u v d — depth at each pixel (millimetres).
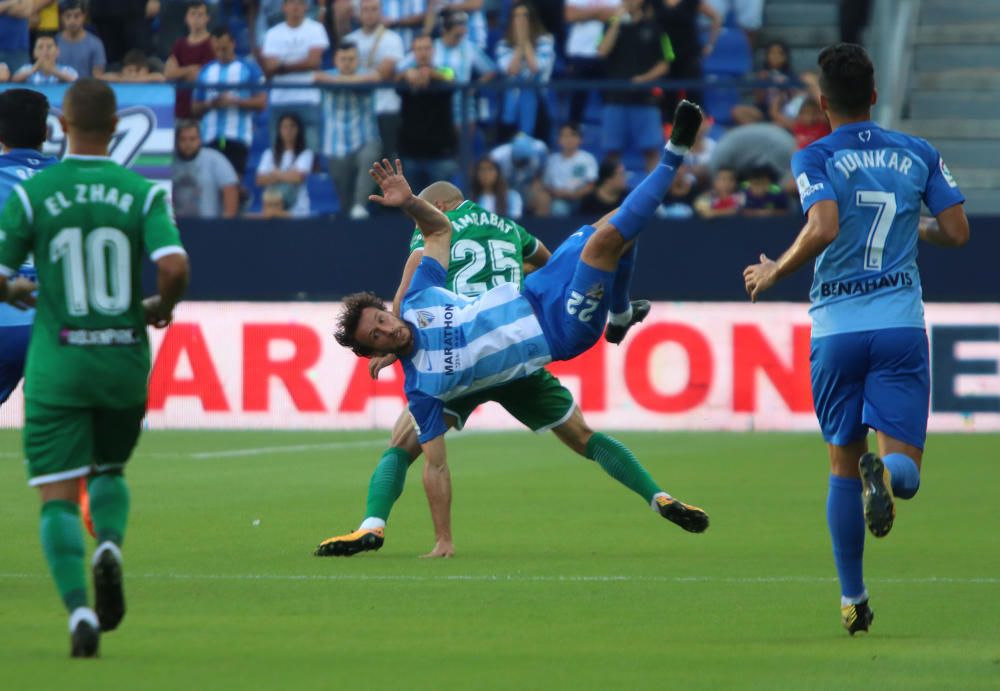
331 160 54969
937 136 60438
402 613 20250
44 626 18859
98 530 16812
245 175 55594
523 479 39219
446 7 59625
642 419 52500
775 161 54062
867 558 25938
